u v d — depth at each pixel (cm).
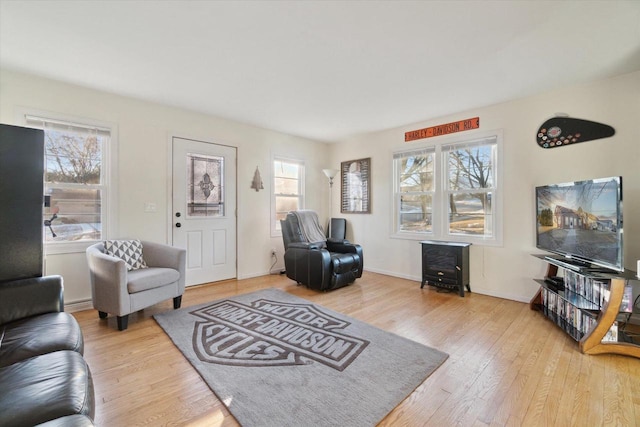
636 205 258
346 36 207
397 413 148
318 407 152
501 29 199
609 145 271
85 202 299
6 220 181
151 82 285
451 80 279
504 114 334
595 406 153
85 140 300
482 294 351
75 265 289
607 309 203
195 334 237
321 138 513
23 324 152
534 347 217
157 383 172
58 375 110
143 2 172
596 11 179
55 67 254
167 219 352
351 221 507
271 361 196
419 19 188
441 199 392
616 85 268
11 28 197
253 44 218
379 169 466
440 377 179
